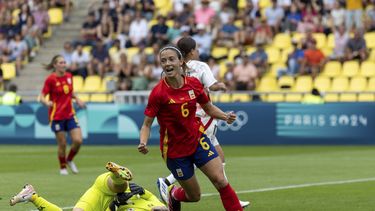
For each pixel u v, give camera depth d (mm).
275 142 65938
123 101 71125
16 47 84250
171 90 24625
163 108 24766
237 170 45594
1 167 48719
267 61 73750
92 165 49719
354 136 64875
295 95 69875
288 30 77125
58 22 88250
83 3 90812
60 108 43938
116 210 24203
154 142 67438
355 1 76812
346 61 71938
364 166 47875
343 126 64938
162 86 24703
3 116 70938
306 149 61781
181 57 24594
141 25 80562
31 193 24625
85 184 39094
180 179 25359
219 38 77500
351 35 74875
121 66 74812
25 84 82125
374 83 70188
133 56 75938
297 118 65562
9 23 87875
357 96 69000
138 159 53844
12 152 61344
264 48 75625
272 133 65938
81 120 69000
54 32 87562
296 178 41312
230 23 78000
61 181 40500
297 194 34656
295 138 65625
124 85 73438
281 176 42312
